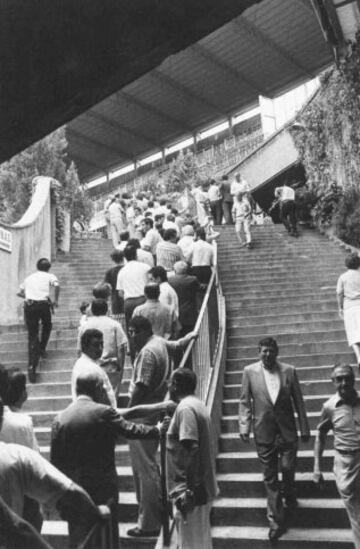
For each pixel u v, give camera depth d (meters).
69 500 2.07
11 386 3.52
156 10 1.01
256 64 33.84
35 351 7.44
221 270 11.94
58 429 3.33
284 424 4.70
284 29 30.12
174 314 5.82
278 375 4.77
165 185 29.17
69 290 11.61
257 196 23.81
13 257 11.05
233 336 8.60
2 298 10.37
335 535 4.51
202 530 3.71
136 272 6.96
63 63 1.08
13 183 17.81
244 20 28.88
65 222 14.73
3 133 1.18
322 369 7.12
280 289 10.66
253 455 5.68
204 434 3.76
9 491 2.04
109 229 16.45
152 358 4.57
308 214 15.91
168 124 41.47
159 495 4.39
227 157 38.78
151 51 1.07
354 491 4.00
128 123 40.34
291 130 16.67
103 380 4.41
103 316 5.76
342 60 15.46
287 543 4.48
